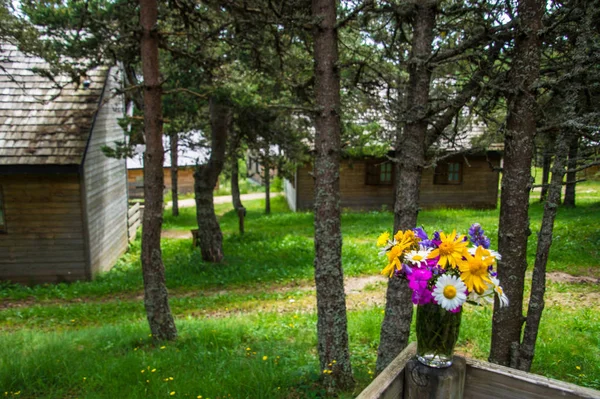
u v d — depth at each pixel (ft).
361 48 21.59
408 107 14.66
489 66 12.98
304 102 24.73
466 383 7.49
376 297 30.53
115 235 48.03
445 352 7.11
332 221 15.31
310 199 75.25
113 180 47.37
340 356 15.58
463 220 59.41
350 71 20.99
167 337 21.39
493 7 13.53
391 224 58.75
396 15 14.79
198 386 15.39
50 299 33.45
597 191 89.35
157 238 21.31
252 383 15.55
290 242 49.55
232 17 21.49
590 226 46.11
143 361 17.93
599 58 10.43
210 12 24.11
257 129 39.45
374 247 44.80
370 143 44.86
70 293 34.35
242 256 44.21
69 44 27.27
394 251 7.41
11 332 25.11
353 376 16.33
